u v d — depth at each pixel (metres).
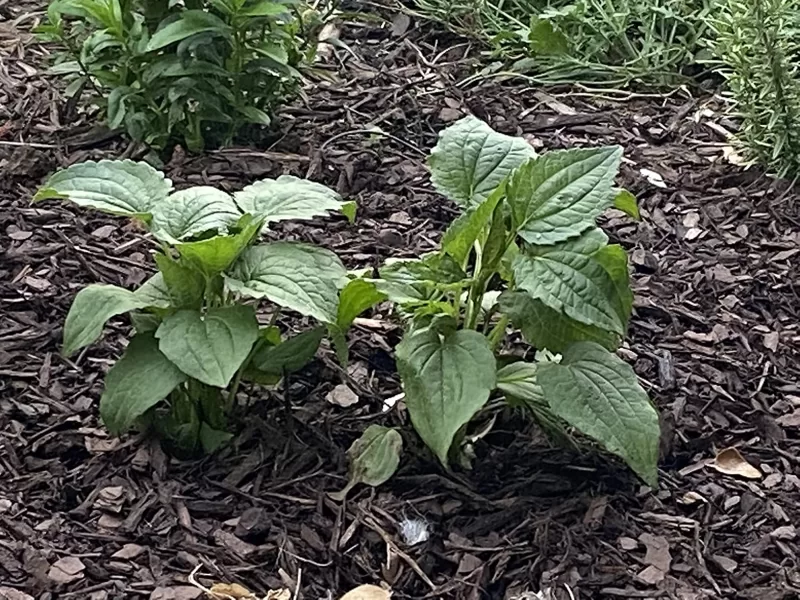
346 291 1.03
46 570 1.00
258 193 1.09
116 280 1.37
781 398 1.24
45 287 1.34
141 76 1.57
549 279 1.00
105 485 1.08
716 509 1.09
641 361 1.28
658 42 1.99
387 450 1.09
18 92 1.76
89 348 1.25
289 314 1.31
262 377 1.14
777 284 1.43
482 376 0.98
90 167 1.06
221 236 0.99
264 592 0.99
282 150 1.65
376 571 1.02
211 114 1.59
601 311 0.99
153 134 1.60
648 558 1.04
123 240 1.44
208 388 1.10
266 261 1.04
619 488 1.10
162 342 1.00
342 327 1.07
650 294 1.40
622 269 1.05
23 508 1.06
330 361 1.24
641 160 1.68
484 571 1.01
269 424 1.15
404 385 1.00
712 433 1.19
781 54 1.60
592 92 1.87
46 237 1.43
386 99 1.79
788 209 1.58
